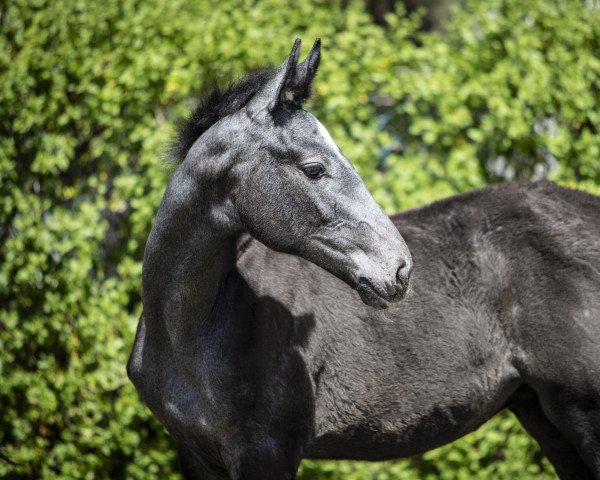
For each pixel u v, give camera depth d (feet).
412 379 23.22
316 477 35.12
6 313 36.73
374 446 23.86
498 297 23.54
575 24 37.06
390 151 35.83
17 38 37.40
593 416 22.66
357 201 19.49
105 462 36.11
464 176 34.76
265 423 21.43
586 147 35.78
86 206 35.47
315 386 22.70
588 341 22.50
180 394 21.83
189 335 21.25
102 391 35.27
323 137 19.79
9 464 36.06
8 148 36.60
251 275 22.43
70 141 36.40
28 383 35.76
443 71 35.22
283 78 19.62
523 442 34.06
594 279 22.85
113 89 35.91
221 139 20.11
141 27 36.29
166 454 34.94
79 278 35.17
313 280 23.30
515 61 36.09
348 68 35.35
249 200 19.81
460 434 24.56
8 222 37.06
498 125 35.04
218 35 36.29
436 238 24.20
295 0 37.55
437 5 90.12
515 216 23.86
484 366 23.50
